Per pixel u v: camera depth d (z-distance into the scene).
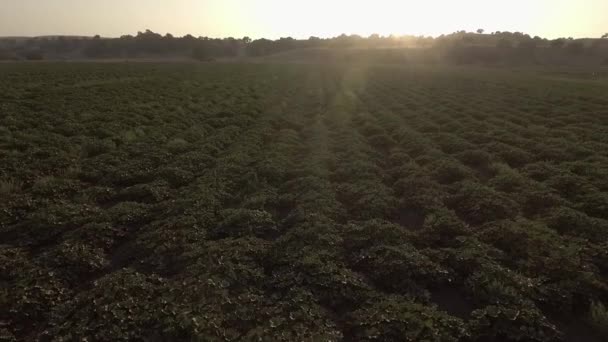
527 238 11.76
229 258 10.61
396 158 21.03
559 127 28.69
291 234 12.16
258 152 21.88
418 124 30.02
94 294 9.19
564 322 8.90
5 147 19.77
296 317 8.52
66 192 15.56
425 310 8.83
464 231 12.59
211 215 13.53
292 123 30.38
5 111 27.59
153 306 8.72
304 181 16.84
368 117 32.69
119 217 13.26
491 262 10.55
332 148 23.16
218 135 24.84
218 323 8.15
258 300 9.15
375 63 153.62
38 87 41.91
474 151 21.48
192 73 72.69
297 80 70.19
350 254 11.49
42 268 10.27
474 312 8.71
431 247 12.04
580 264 10.44
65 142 21.25
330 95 49.81
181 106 35.31
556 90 50.56
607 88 53.28
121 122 27.17
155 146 21.92
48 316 8.76
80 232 12.08
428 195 15.54
